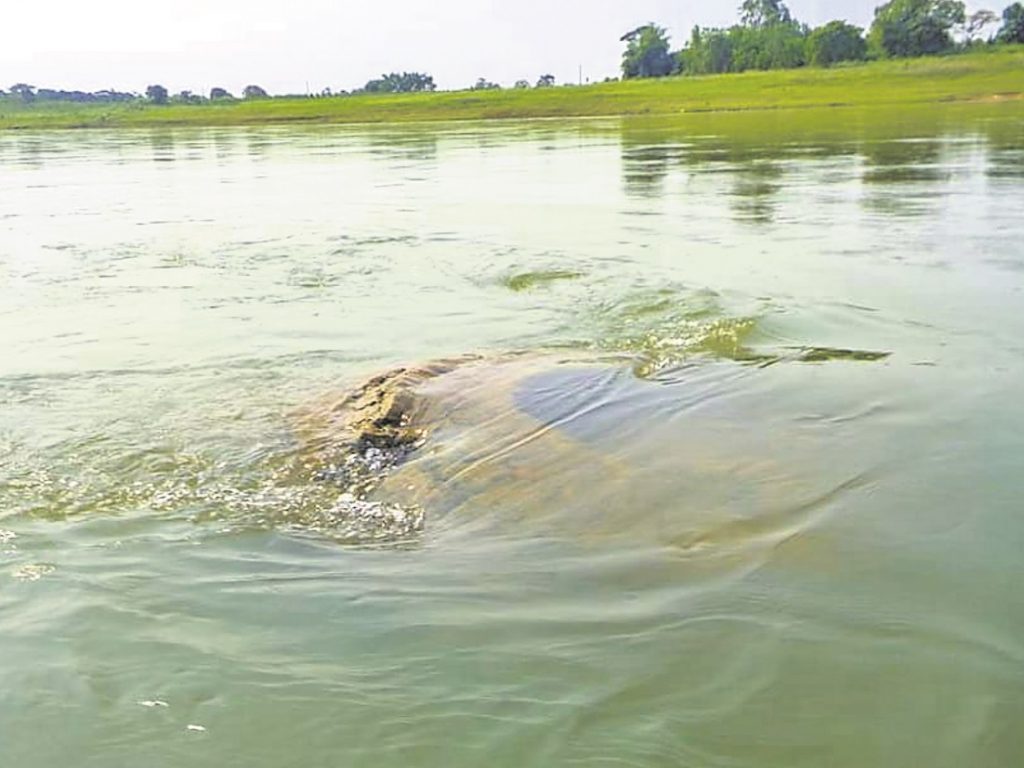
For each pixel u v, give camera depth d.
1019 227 10.87
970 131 25.47
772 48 80.56
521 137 33.28
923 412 5.13
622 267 9.70
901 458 4.54
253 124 54.72
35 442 5.45
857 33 75.12
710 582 3.61
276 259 10.91
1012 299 7.70
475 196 16.16
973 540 3.79
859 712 2.87
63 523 4.42
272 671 3.14
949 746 2.72
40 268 10.77
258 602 3.59
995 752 2.69
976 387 5.52
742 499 4.21
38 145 38.91
